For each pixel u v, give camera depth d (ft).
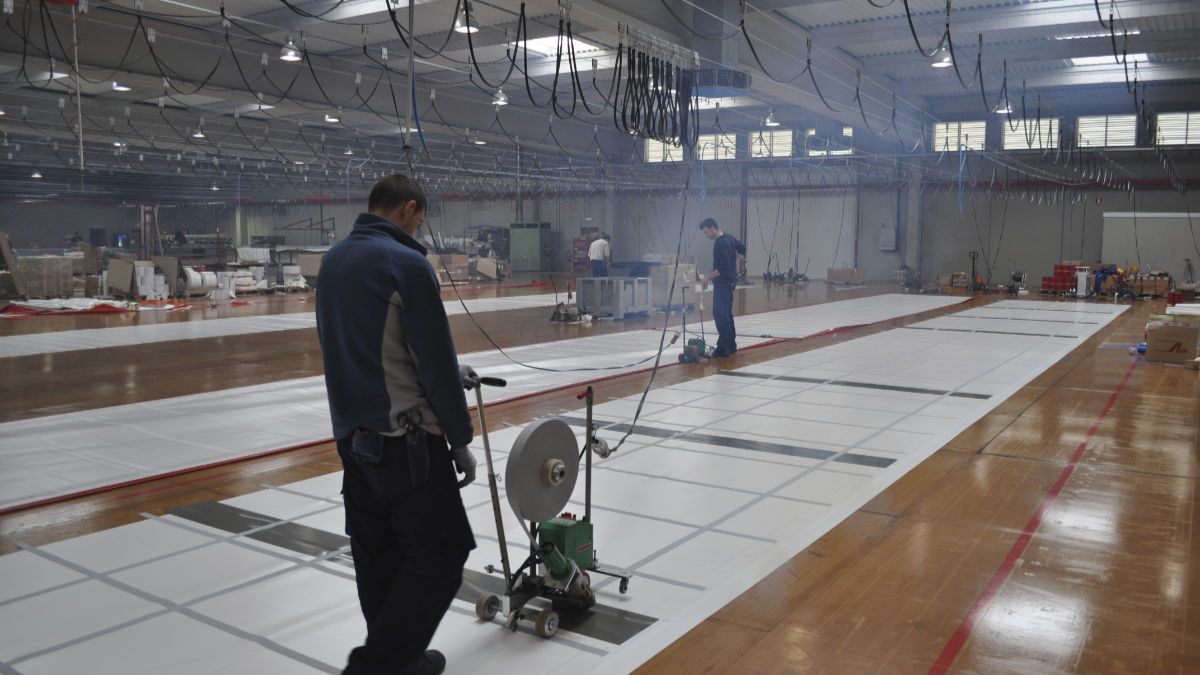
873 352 35.94
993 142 87.10
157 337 40.75
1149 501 15.26
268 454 18.48
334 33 49.42
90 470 17.07
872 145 92.22
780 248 103.04
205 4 44.75
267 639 9.80
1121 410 23.63
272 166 106.63
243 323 47.85
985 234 90.89
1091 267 76.84
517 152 90.02
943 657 9.41
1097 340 40.70
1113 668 9.16
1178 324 32.58
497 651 9.56
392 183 8.84
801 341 39.81
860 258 98.58
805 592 11.23
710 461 17.97
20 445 19.17
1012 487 16.17
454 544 8.38
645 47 34.45
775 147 99.09
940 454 18.70
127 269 61.98
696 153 100.83
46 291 60.39
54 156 100.83
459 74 60.34
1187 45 52.37
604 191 111.04
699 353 32.91
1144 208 82.84
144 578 11.60
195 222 151.23
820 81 56.39
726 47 42.52
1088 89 79.51
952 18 49.78
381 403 7.98
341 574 11.78
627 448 19.08
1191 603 10.88
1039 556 12.55
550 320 49.24
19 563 12.17
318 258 77.36
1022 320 51.03
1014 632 10.05
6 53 40.50
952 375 29.73
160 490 15.87
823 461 18.01
